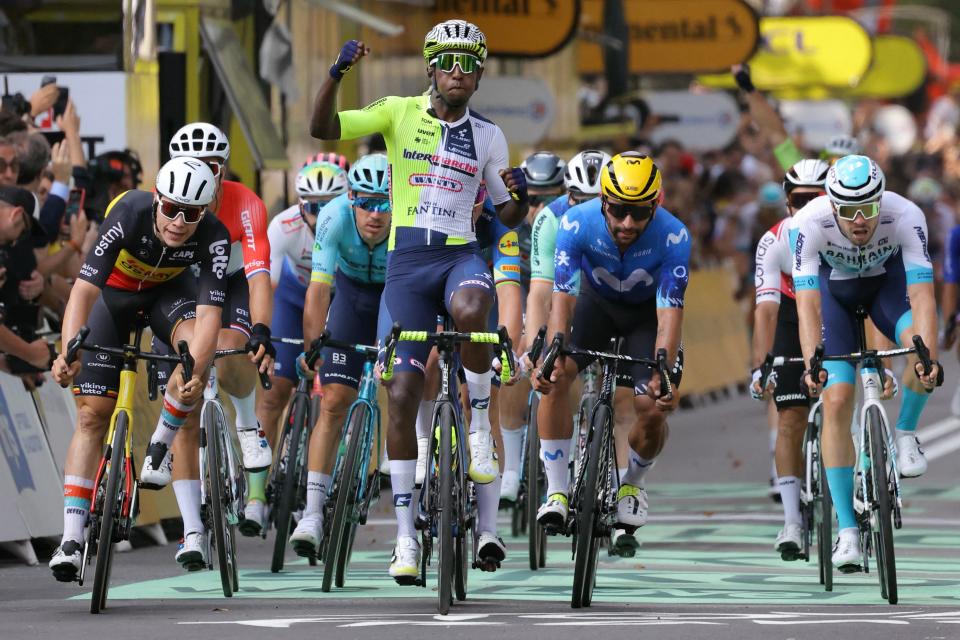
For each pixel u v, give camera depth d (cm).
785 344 2692
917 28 12962
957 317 3303
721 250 7031
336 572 2333
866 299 2405
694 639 1792
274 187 4653
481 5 5275
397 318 2097
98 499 2072
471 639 1792
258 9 4459
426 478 2061
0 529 2541
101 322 2169
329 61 4906
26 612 2070
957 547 2820
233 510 2266
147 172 3756
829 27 8325
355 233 2511
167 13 4119
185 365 2028
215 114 4316
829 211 2319
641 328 2344
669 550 2794
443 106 2117
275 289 2845
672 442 4856
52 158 3059
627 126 6981
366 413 2356
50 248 3184
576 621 1945
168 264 2138
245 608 2095
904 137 11538
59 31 3516
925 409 5600
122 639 1806
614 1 5909
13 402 2709
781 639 1794
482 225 2331
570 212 2277
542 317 2461
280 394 2792
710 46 6275
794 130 8581
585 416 2378
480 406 2125
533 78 5544
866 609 2089
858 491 2267
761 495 3672
